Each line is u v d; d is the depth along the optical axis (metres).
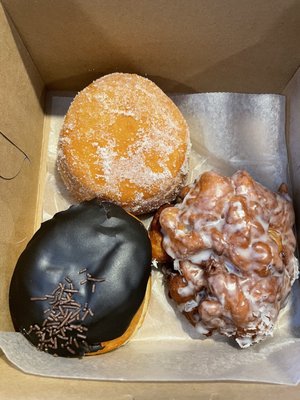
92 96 0.24
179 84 0.27
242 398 0.17
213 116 0.27
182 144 0.24
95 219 0.22
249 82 0.26
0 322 0.21
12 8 0.22
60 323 0.20
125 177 0.23
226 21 0.22
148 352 0.22
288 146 0.27
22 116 0.24
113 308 0.20
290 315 0.25
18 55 0.23
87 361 0.20
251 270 0.21
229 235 0.21
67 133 0.24
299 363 0.19
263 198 0.23
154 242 0.24
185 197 0.23
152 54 0.24
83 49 0.24
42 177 0.27
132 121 0.24
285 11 0.21
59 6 0.22
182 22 0.22
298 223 0.25
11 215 0.23
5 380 0.17
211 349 0.23
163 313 0.25
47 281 0.21
